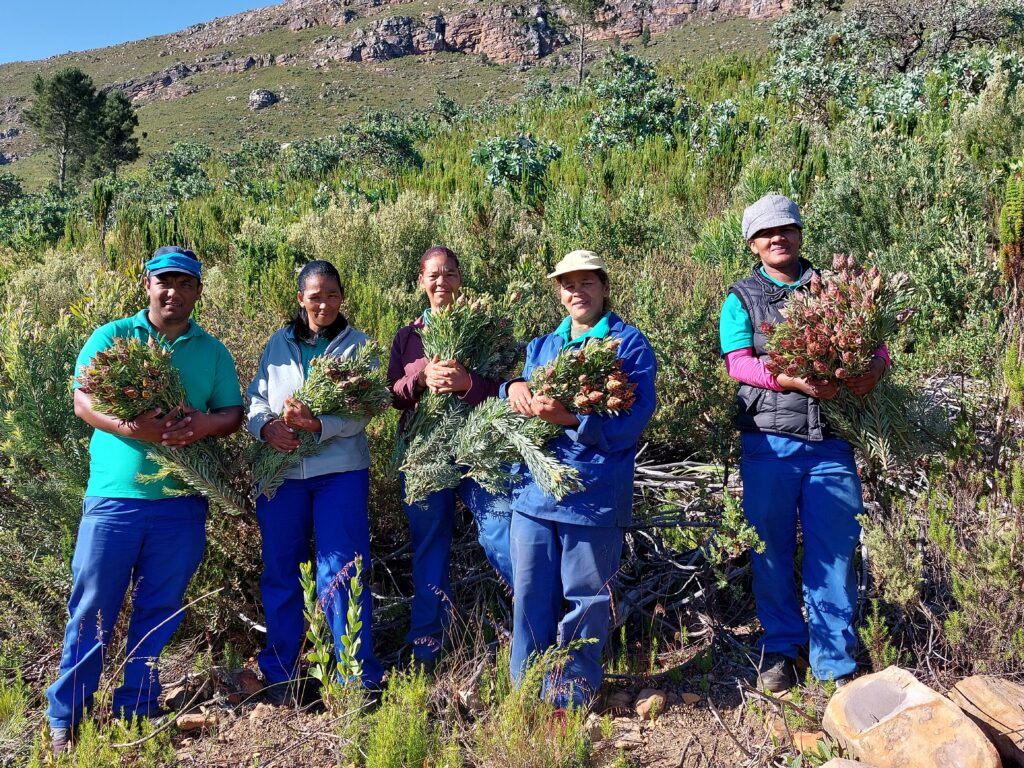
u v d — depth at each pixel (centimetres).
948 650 298
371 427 373
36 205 2362
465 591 363
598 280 292
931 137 988
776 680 297
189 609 330
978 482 307
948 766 229
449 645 321
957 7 2214
